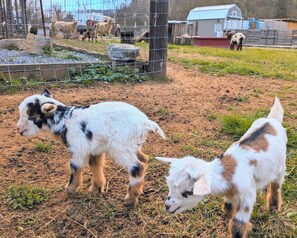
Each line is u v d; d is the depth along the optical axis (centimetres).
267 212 84
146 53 257
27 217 82
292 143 120
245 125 134
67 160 109
